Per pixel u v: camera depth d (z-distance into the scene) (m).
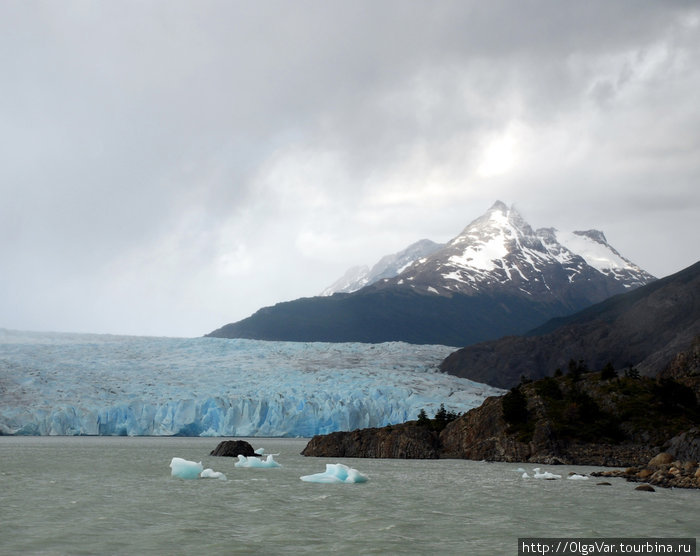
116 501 45.31
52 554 28.19
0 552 28.58
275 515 39.12
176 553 28.50
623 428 81.50
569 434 82.19
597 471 66.75
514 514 39.66
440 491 51.44
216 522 36.47
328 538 32.00
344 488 53.62
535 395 90.31
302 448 133.75
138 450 117.31
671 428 78.94
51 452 109.19
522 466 76.38
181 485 55.84
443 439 93.19
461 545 30.55
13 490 52.12
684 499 46.44
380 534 33.06
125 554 28.27
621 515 39.19
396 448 92.81
